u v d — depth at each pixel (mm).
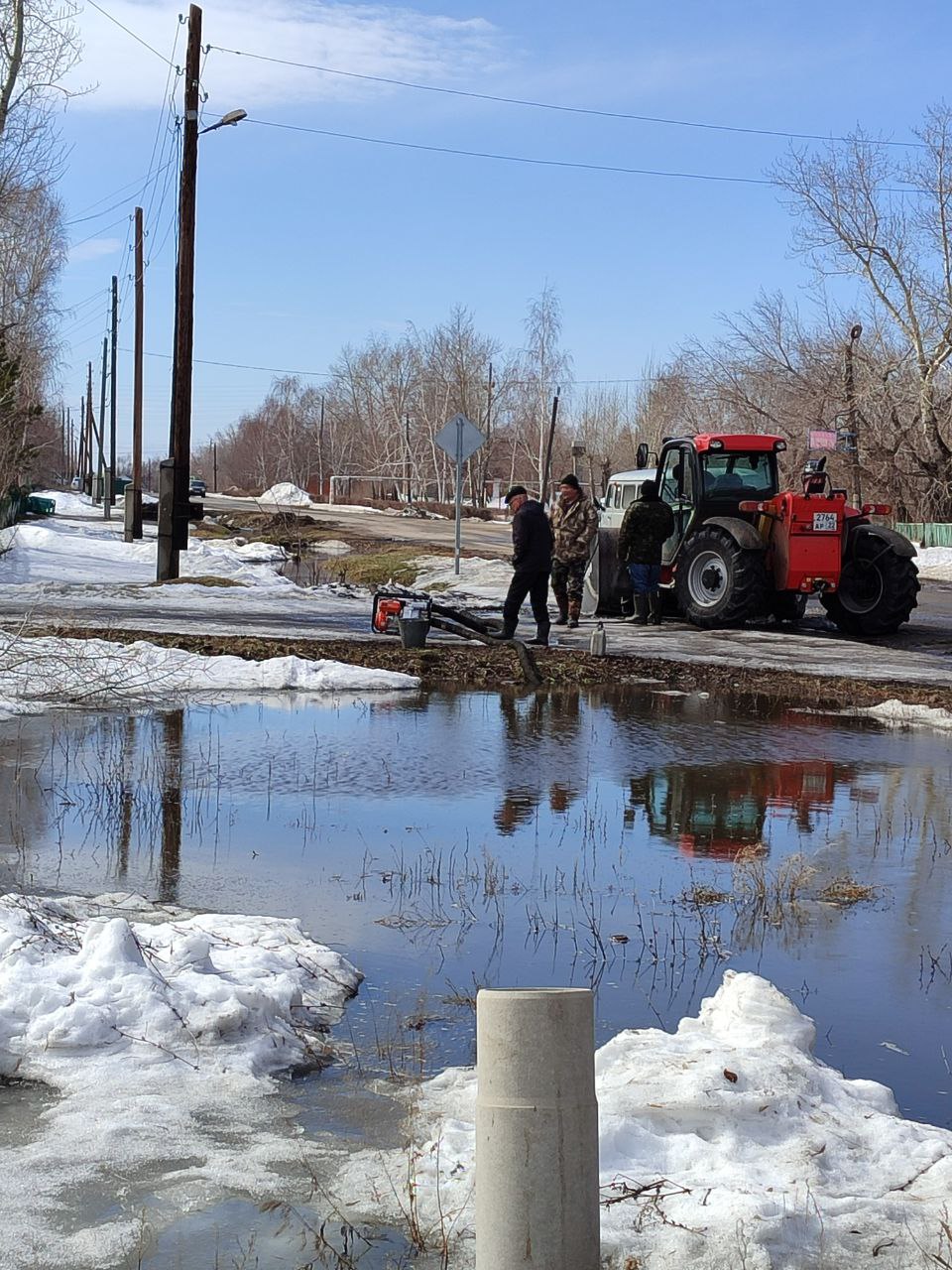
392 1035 4938
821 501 19781
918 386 45469
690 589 20562
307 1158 3887
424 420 115938
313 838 7887
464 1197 3611
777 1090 4156
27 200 38969
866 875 7371
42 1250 3357
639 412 101375
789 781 9859
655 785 9633
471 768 10125
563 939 6148
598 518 21359
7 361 39094
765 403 50062
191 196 26516
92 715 12164
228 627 18688
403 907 6594
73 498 83750
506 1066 3109
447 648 17062
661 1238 3389
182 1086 4367
